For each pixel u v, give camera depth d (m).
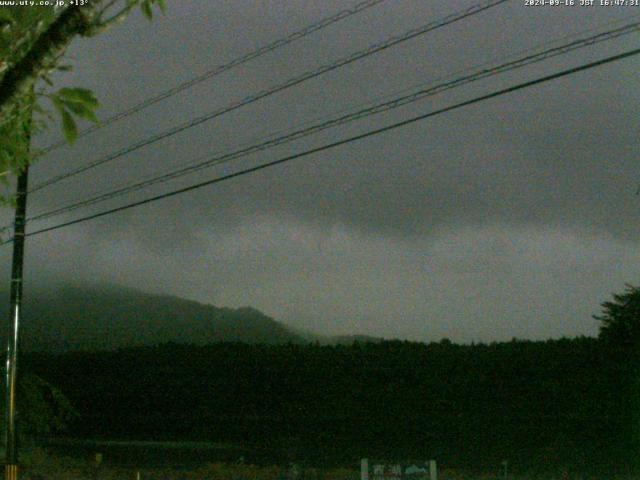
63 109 3.96
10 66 3.86
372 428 36.41
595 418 32.47
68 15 3.73
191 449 38.94
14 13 3.81
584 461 31.88
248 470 31.78
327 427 37.38
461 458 34.44
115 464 34.25
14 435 21.53
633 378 32.09
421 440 35.38
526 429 33.66
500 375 34.94
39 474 29.52
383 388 36.69
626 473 31.14
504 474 30.47
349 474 30.44
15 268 21.42
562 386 33.59
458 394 35.31
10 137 4.58
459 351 36.16
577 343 34.44
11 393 21.44
